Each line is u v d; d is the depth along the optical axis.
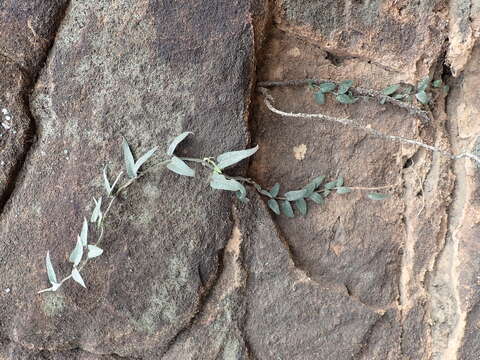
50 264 0.31
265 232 0.35
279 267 0.35
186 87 0.33
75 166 0.33
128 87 0.33
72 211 0.33
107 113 0.33
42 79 0.33
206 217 0.34
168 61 0.33
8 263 0.33
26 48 0.33
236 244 0.34
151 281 0.33
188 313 0.34
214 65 0.33
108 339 0.34
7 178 0.33
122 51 0.33
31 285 0.33
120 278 0.33
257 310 0.35
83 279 0.33
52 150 0.33
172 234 0.33
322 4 0.35
